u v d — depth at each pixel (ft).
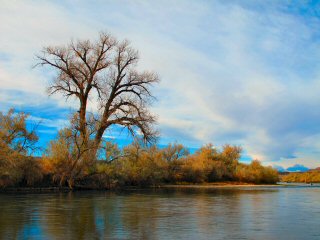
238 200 95.96
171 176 227.40
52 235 40.96
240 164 280.72
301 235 42.29
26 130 129.59
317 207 76.74
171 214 61.87
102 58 165.17
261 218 57.31
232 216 59.67
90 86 162.91
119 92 166.81
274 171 281.74
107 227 46.85
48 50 159.43
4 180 123.34
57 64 162.09
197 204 82.12
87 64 163.84
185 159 235.81
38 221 52.03
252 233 43.37
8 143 124.98
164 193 128.88
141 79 168.96
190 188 179.42
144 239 38.99
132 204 80.84
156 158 207.41
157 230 44.86
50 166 138.31
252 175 264.31
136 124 157.17
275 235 42.14
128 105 162.20
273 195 121.29
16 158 123.44
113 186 151.74
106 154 156.35
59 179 140.97
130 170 168.66
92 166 148.87
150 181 180.65
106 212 64.23
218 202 88.28
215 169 251.19
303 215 61.77
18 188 131.13
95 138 151.43
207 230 45.14
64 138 140.46
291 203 87.10
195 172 235.40
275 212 66.33
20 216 57.82
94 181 148.66
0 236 40.32
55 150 139.13
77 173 141.08
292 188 194.90
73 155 139.85
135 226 47.83
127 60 166.71
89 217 56.95
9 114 127.75
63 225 48.26
